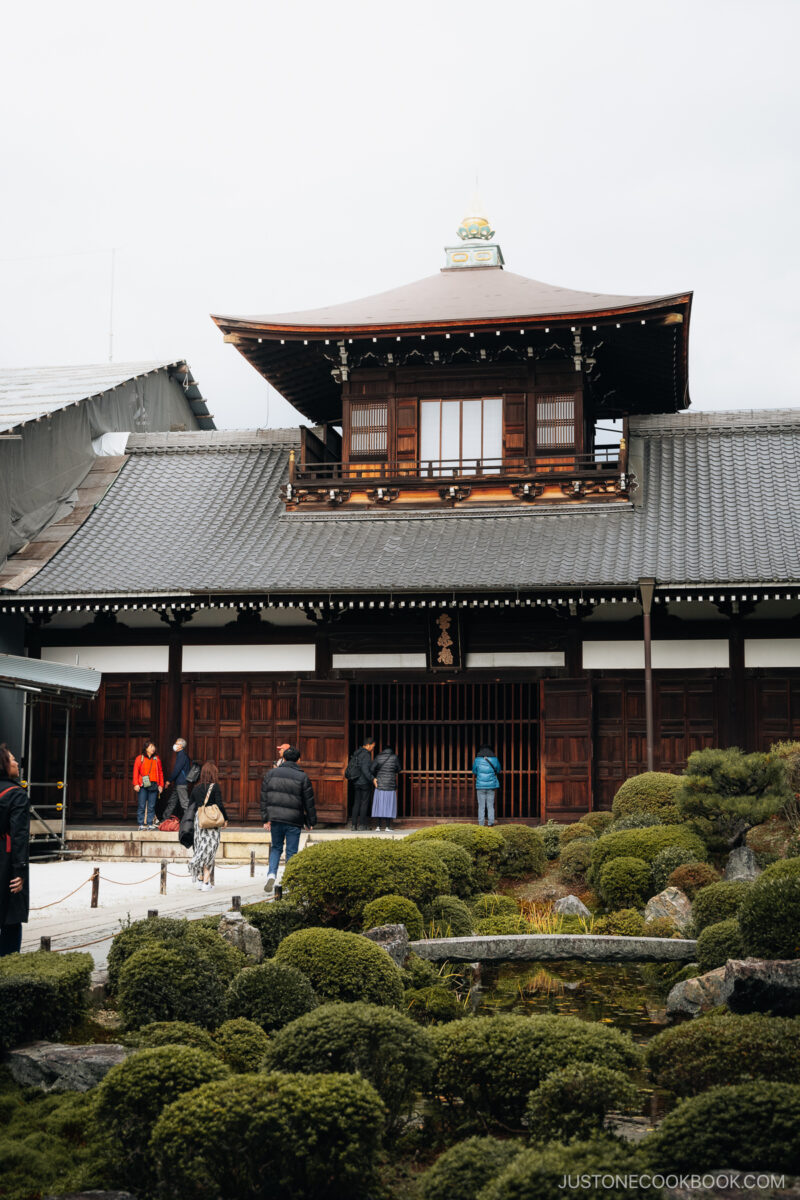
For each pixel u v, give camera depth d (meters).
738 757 18.09
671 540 27.42
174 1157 6.53
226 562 28.39
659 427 32.34
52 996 9.20
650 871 16.88
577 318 28.33
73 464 33.56
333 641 28.22
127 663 29.05
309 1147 6.43
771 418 31.97
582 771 26.28
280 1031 8.51
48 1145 7.48
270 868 18.30
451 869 17.06
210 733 28.47
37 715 29.27
